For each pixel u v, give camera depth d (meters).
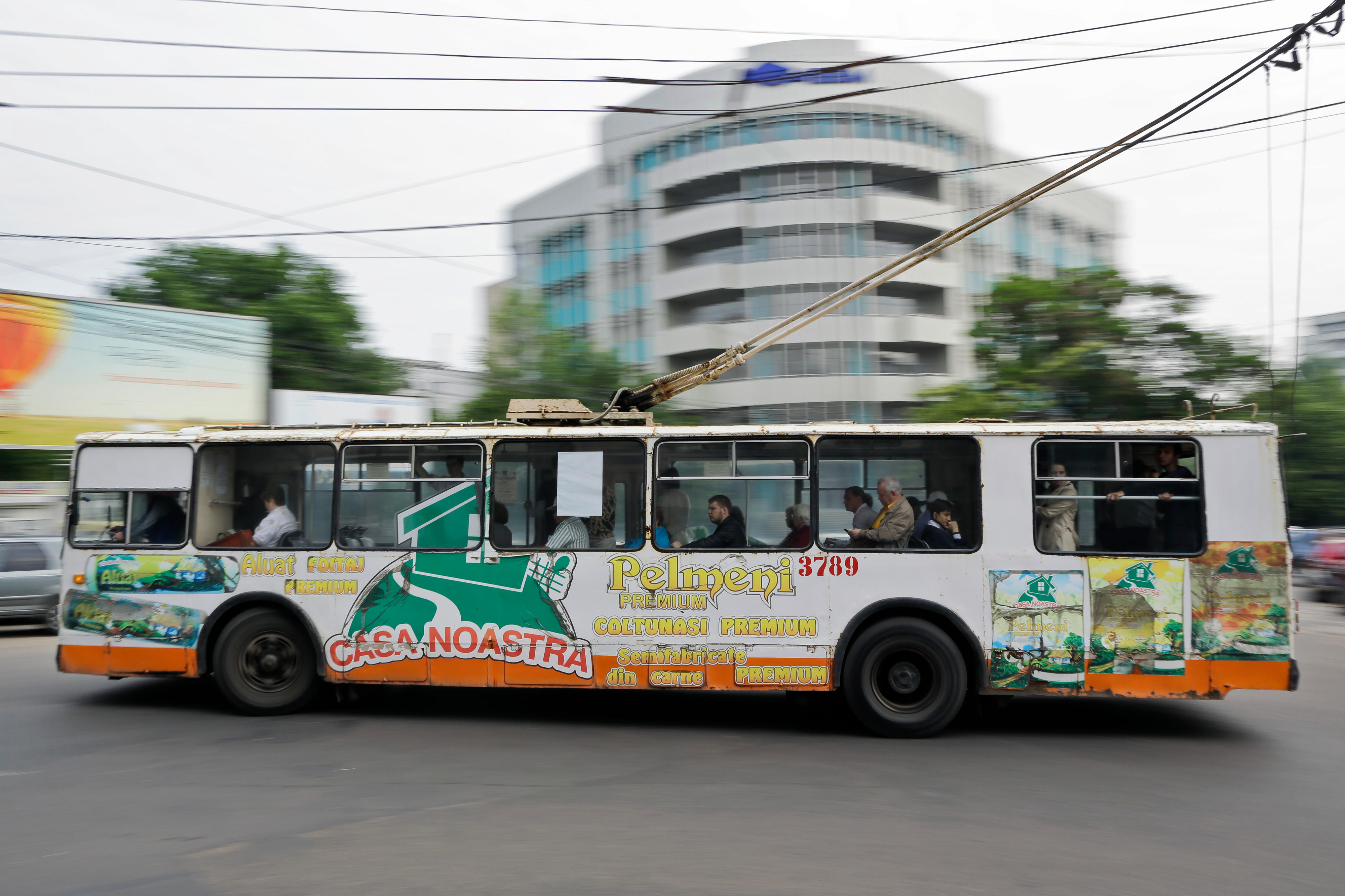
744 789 5.70
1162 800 5.56
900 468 7.33
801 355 33.97
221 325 21.38
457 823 5.00
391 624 7.64
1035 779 6.00
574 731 7.28
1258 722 7.78
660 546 7.39
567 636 7.44
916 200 34.53
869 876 4.27
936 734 7.17
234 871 4.31
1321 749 6.85
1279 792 5.74
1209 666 6.96
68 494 8.09
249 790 5.62
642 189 37.22
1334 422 35.97
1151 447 7.16
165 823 5.00
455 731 7.25
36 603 13.05
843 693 7.94
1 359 18.64
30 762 6.30
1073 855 4.59
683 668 7.32
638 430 7.54
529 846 4.64
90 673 7.89
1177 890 4.16
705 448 7.46
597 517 7.49
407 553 7.67
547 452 7.59
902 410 33.84
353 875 4.25
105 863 4.41
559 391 25.02
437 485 7.70
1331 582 18.70
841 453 7.36
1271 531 6.99
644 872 4.29
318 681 7.86
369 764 6.25
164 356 20.58
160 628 7.85
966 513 7.25
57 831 4.88
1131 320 20.89
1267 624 6.95
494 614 7.53
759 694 8.83
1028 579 7.11
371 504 7.76
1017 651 7.09
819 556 7.26
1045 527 7.16
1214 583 7.00
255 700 7.76
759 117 34.31
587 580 7.44
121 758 6.41
